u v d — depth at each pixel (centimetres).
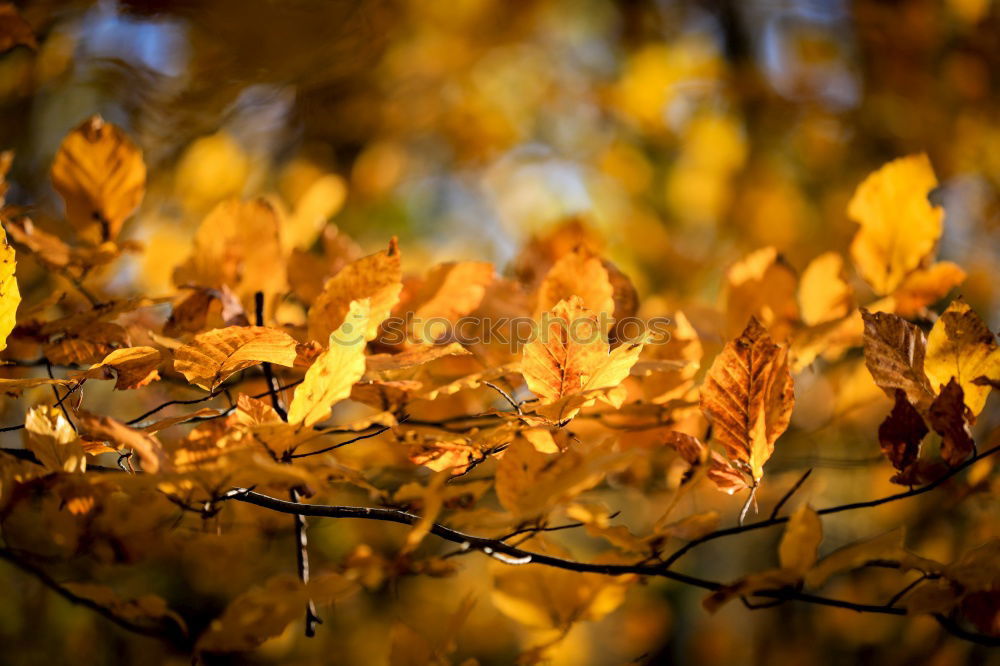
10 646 169
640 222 247
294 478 103
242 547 126
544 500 104
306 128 244
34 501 116
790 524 105
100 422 102
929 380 109
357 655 190
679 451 109
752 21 314
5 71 164
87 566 143
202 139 177
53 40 157
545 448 108
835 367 133
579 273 113
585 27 328
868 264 118
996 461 113
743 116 288
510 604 112
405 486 104
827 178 288
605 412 117
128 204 119
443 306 115
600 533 108
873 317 110
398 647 109
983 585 104
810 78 284
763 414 108
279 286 118
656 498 133
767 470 136
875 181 117
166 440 125
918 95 265
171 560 141
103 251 117
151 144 173
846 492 198
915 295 118
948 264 118
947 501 117
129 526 106
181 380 123
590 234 125
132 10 148
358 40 163
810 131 285
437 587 205
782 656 236
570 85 299
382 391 108
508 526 106
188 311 115
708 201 274
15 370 123
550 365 107
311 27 151
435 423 118
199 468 102
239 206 117
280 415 111
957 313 108
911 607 105
